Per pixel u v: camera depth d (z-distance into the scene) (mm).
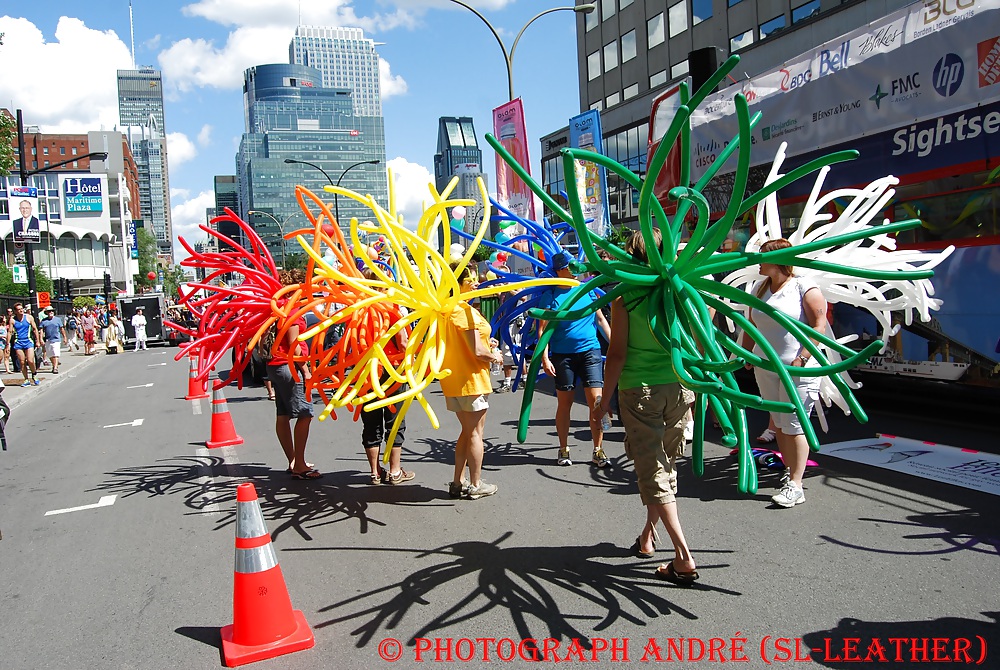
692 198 3078
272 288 5594
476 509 5387
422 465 6945
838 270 3252
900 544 4188
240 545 3461
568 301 3707
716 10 32406
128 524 5684
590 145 12523
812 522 4633
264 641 3402
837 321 8195
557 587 3889
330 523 5270
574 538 4633
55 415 13070
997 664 2938
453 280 4512
